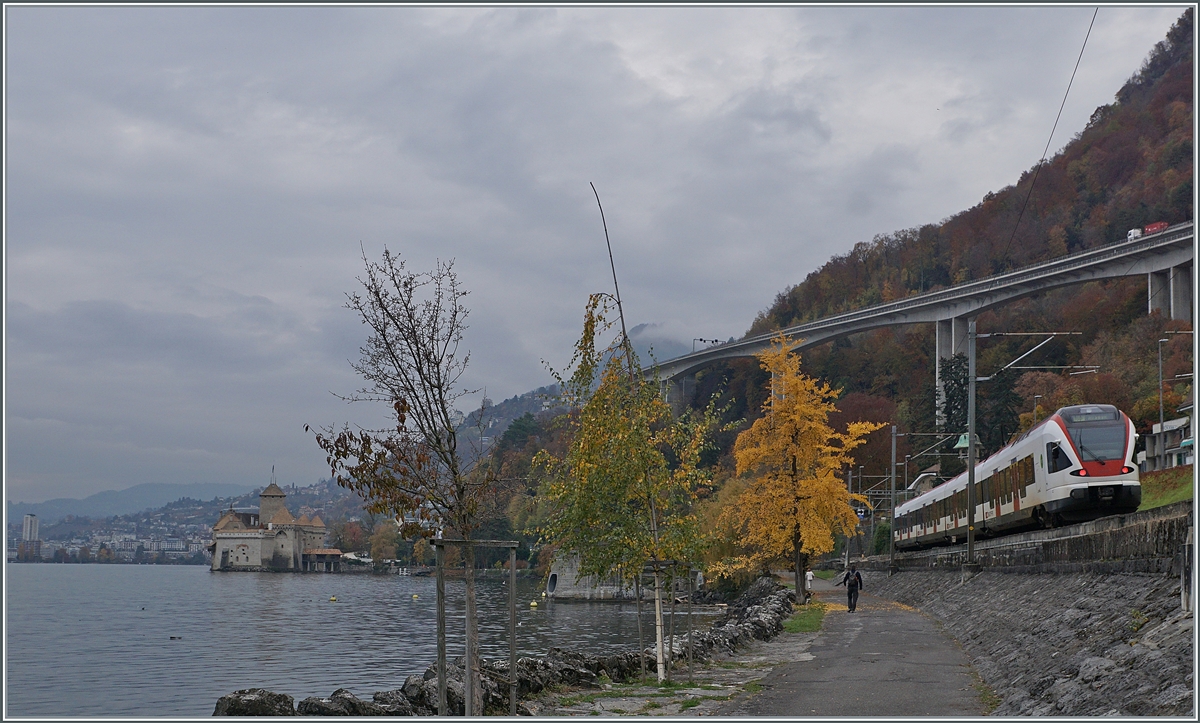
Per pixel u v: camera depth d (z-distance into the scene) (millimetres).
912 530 74125
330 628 72562
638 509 21375
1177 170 153750
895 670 22688
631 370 21156
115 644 61188
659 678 21375
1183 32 166125
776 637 32562
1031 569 31969
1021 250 177250
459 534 14883
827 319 166750
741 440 51344
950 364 143750
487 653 44844
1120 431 38656
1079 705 14031
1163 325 116562
